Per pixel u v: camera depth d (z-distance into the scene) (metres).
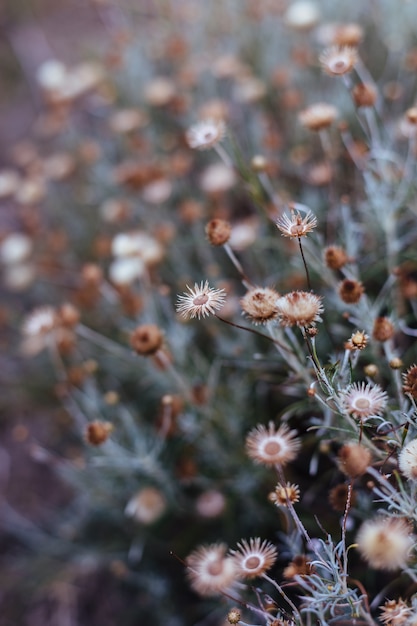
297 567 0.47
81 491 0.70
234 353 0.64
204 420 0.62
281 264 0.68
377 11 0.80
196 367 0.65
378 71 0.82
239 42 0.91
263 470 0.61
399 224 0.64
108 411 0.69
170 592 0.66
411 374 0.46
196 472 0.64
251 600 0.54
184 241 0.75
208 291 0.46
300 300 0.45
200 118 0.74
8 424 0.84
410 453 0.43
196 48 0.94
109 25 1.19
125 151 0.91
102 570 0.72
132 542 0.68
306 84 0.82
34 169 0.87
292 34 0.85
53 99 0.85
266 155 0.76
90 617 0.70
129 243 0.67
